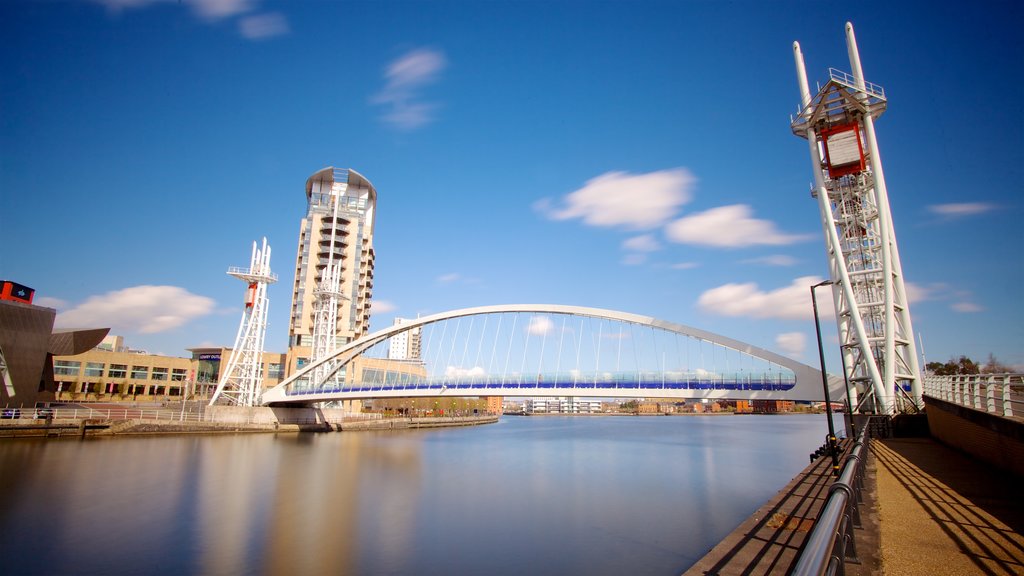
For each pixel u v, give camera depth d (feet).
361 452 201.46
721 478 149.59
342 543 86.94
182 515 101.35
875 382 125.59
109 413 213.46
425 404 517.55
